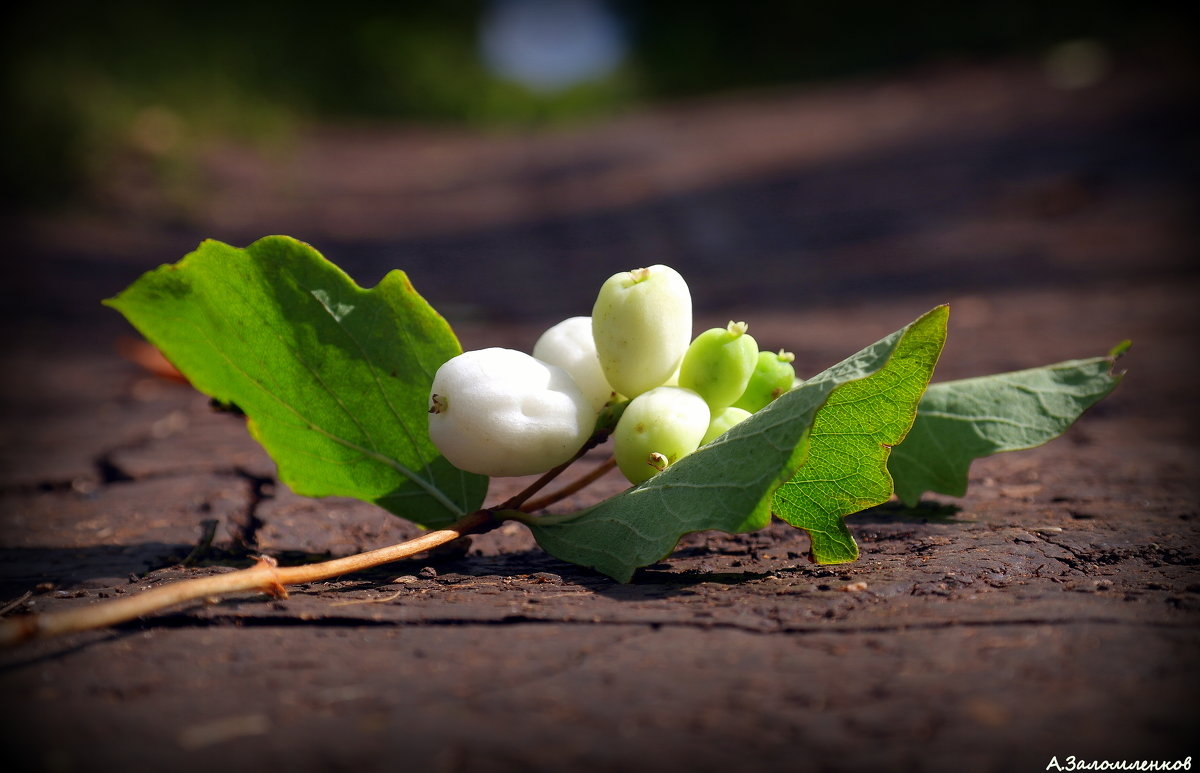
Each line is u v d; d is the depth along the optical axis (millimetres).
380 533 222
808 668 171
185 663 174
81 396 358
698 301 500
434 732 162
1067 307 442
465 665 173
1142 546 203
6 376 391
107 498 244
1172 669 169
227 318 199
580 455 199
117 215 784
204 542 214
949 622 180
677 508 188
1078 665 170
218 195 915
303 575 184
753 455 184
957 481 210
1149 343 371
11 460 272
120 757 160
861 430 188
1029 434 209
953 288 495
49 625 169
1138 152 766
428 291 560
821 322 432
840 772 157
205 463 267
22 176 780
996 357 354
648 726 163
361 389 201
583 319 202
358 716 165
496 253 691
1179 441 264
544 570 201
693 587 193
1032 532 210
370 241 757
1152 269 505
